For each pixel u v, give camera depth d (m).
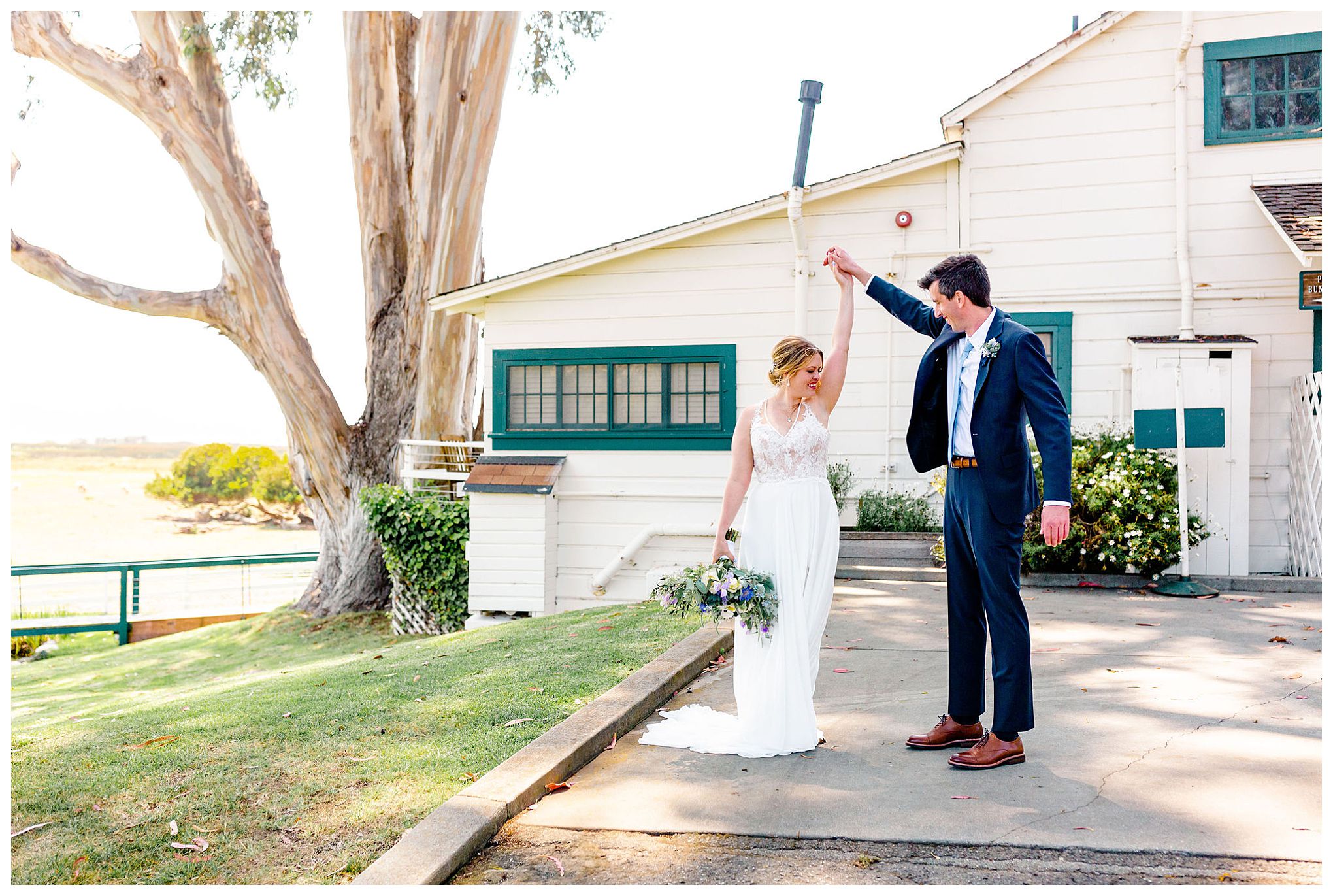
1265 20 8.88
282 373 14.17
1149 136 9.19
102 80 12.95
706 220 10.02
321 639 12.77
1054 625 6.15
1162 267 9.15
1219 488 8.00
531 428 10.70
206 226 13.88
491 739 4.06
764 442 3.97
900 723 4.11
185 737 4.48
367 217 14.84
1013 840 2.82
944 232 9.67
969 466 3.58
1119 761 3.48
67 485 44.22
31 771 4.10
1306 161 8.81
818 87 9.32
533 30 15.59
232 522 38.81
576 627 7.04
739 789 3.34
